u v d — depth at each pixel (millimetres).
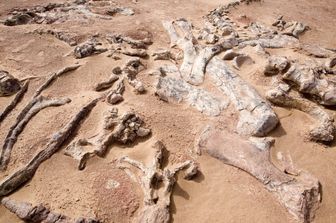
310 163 2205
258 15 4285
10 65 2889
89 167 2053
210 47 3143
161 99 2570
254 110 2441
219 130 2326
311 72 2666
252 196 1940
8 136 2197
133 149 2170
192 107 2539
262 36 3545
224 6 4418
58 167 2062
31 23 3660
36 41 3246
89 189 1919
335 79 2793
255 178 2035
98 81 2705
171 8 4418
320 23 4191
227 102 2580
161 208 1807
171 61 3078
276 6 4617
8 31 3369
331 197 1996
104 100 2498
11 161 2094
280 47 3344
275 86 2734
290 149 2295
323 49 3305
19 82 2648
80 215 1785
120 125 2223
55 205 1848
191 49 3146
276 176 2021
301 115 2553
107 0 4531
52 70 2832
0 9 4059
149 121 2348
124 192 1901
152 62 3064
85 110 2371
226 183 2016
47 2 4383
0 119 2338
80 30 3463
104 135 2197
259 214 1847
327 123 2404
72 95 2588
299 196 1901
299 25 3912
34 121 2334
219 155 2154
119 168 2043
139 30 3609
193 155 2180
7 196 1913
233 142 2221
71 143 2150
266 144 2242
